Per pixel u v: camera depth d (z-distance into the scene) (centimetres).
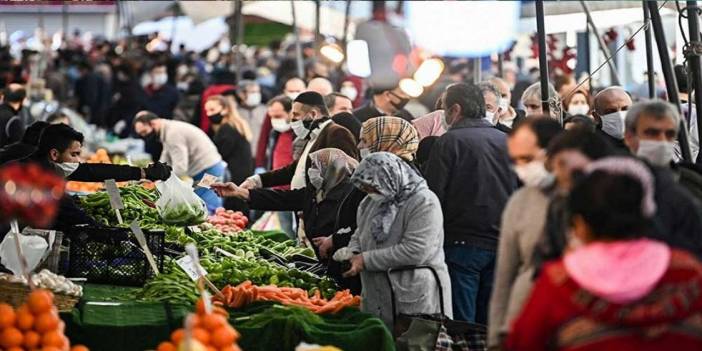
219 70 4462
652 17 1474
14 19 6462
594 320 827
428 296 1312
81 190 2294
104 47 5716
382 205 1325
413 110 2581
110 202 1653
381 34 2567
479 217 1467
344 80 3127
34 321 1085
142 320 1230
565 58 2625
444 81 2892
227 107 2597
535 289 852
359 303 1370
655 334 819
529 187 993
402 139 1435
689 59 1511
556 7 2262
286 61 3681
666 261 827
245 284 1375
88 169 1691
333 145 1755
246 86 3000
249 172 2597
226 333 1048
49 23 6569
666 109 1089
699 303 822
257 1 3281
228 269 1490
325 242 1494
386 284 1316
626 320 820
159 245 1476
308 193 1644
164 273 1455
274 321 1223
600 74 2973
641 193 836
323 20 3506
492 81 1964
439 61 2170
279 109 2330
